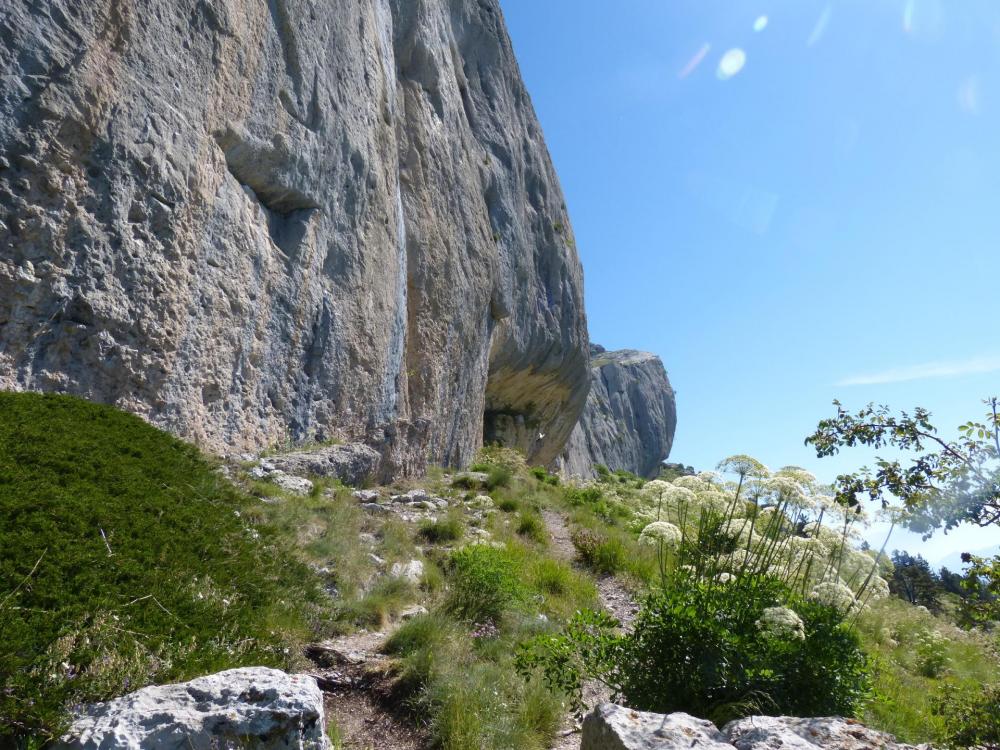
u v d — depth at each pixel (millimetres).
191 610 3730
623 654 3904
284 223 11672
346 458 11305
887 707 4547
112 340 7492
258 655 3812
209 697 2600
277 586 5047
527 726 3934
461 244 20844
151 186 8102
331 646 4707
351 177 13758
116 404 7570
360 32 15328
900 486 3031
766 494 4922
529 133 32438
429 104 20719
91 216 7254
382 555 7176
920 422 3072
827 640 3762
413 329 17344
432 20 22156
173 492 5469
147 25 8148
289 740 2488
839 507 4750
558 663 4137
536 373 31828
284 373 11055
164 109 8398
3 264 6312
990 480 2795
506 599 5910
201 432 8953
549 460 38656
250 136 10367
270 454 10188
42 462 4539
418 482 14930
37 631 2846
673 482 5883
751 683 3498
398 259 16156
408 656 4516
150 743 2334
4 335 6352
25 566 3229
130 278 7738
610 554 9305
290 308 11281
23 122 6531
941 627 9305
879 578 5020
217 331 9344
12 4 6469
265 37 10984
